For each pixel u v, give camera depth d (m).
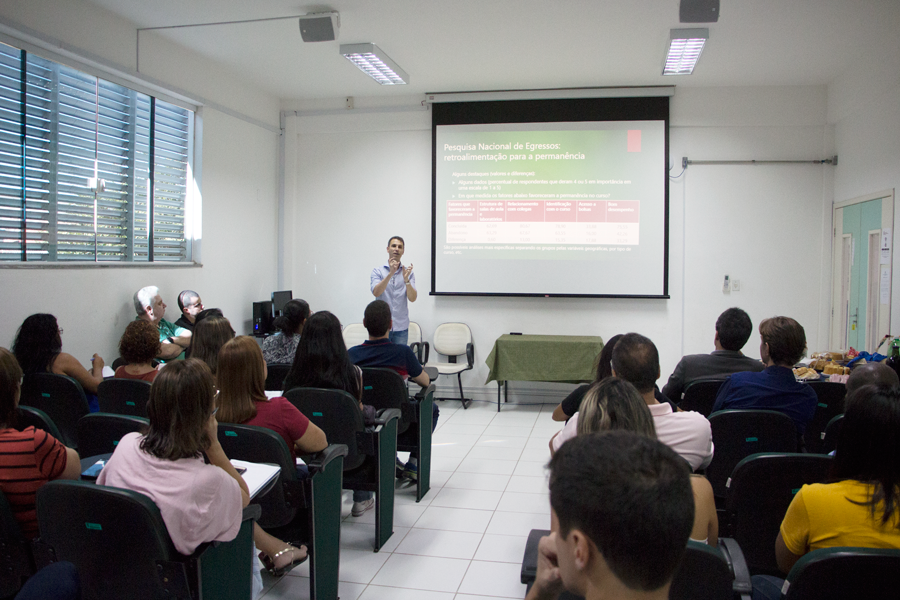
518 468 3.93
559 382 5.64
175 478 1.48
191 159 5.08
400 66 5.06
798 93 5.54
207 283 5.20
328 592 2.24
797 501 1.33
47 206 3.81
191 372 1.53
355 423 2.57
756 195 5.61
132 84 4.38
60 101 3.87
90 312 4.00
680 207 5.71
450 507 3.28
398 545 2.81
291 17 4.15
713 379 2.80
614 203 5.70
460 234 5.92
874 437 1.24
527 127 5.78
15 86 3.58
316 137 6.26
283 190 6.28
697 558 1.13
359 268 6.21
